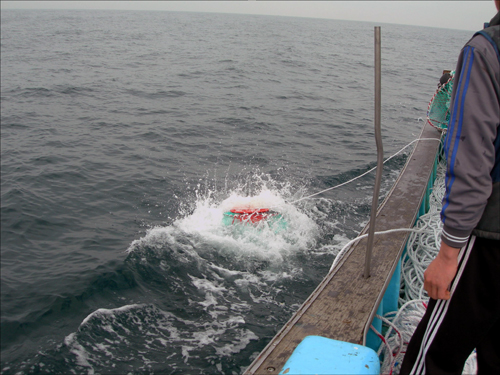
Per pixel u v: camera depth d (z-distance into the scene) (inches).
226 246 235.0
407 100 783.7
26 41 2034.9
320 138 490.0
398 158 406.6
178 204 297.3
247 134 499.2
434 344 60.5
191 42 2110.0
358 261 99.5
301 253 228.1
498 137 50.8
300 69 1219.2
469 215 49.7
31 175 355.6
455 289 57.4
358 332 75.9
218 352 158.1
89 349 161.9
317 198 299.9
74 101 709.3
